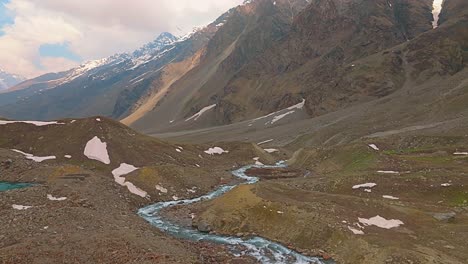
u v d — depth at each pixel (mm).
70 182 56125
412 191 53594
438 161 66812
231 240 42500
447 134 92312
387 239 37375
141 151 83875
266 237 42750
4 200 46531
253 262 36156
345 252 37000
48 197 49438
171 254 34719
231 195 51250
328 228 40219
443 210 45875
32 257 30578
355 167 74375
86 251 32719
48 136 82812
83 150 77688
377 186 56594
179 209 55812
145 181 64125
